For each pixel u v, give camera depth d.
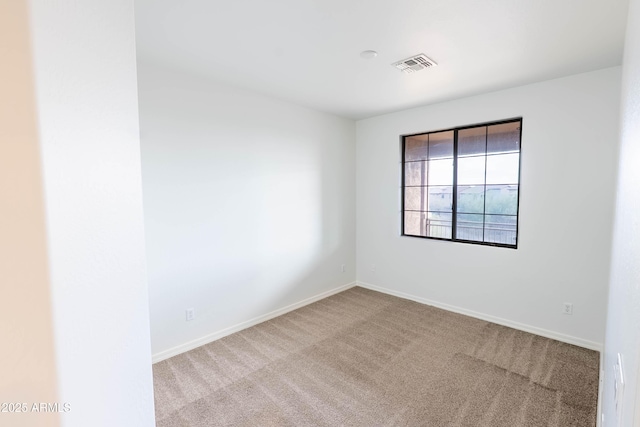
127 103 0.67
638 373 0.41
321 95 3.30
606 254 2.66
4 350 0.50
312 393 2.19
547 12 1.78
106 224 0.63
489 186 3.53
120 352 0.67
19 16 0.50
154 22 1.89
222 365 2.56
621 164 1.27
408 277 4.06
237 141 3.10
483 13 1.80
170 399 2.14
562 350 2.73
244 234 3.20
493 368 2.47
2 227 0.49
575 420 1.91
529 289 3.09
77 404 0.59
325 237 4.12
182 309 2.77
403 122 3.96
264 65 2.53
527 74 2.71
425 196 4.00
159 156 2.58
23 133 0.51
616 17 1.82
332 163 4.16
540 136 2.93
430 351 2.74
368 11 1.78
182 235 2.75
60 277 0.56
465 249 3.51
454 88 3.08
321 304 3.91
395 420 1.93
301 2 1.70
